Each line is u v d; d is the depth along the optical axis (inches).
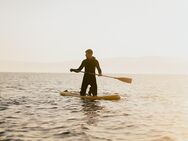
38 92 717.3
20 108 424.2
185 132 275.1
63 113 382.6
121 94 721.6
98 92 768.9
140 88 1027.3
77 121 326.0
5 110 401.4
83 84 556.7
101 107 444.5
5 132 265.9
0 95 620.1
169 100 577.6
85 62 545.0
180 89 985.5
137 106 468.4
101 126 300.0
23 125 299.4
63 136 254.4
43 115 364.8
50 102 501.4
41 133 264.7
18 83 1211.9
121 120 336.2
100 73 546.0
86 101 517.7
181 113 396.5
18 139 241.3
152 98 619.2
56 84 1218.6
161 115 377.1
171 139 247.6
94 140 242.4
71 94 597.9
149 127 297.9
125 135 261.6
